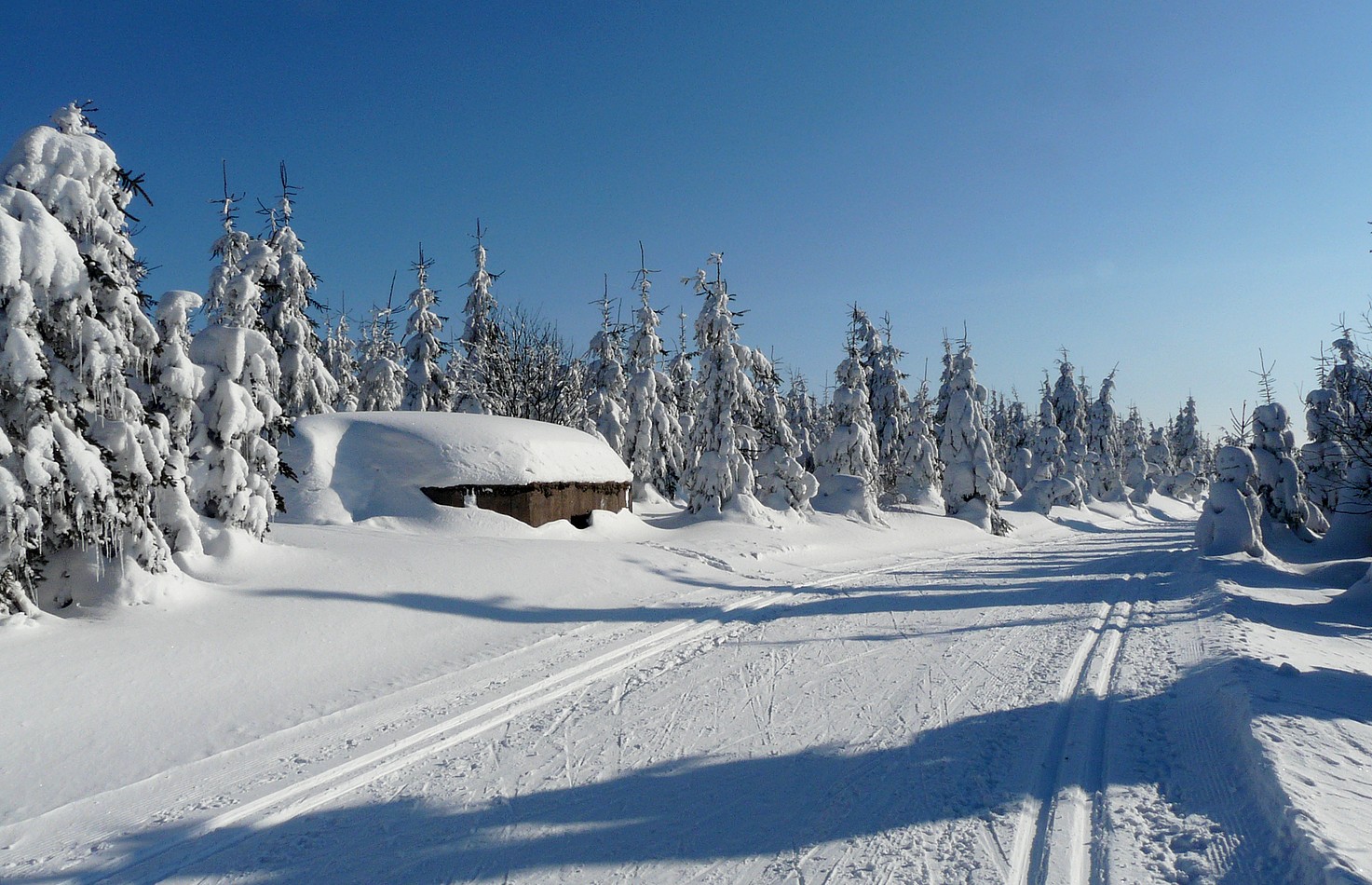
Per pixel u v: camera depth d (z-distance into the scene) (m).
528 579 14.34
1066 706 7.87
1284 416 31.62
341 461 19.84
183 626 9.45
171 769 6.46
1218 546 24.05
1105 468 69.94
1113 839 4.82
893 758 6.49
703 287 30.75
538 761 6.61
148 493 10.01
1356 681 8.11
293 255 27.55
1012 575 20.53
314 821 5.51
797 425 53.75
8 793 5.96
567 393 39.16
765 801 5.69
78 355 9.26
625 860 4.84
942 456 41.72
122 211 10.48
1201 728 6.89
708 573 18.05
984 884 4.38
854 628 12.52
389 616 11.25
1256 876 4.21
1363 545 25.53
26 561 8.80
